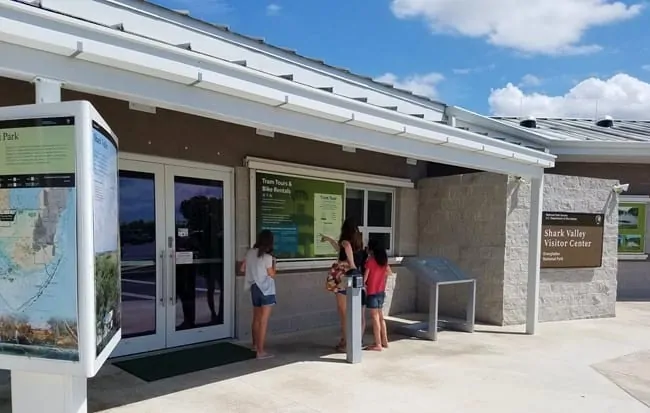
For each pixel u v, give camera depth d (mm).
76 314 2943
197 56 3818
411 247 10289
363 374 5797
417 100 10086
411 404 4883
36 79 3162
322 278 8383
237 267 7242
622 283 12633
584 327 8914
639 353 7086
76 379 3197
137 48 3480
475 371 6027
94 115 3053
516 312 8953
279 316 7781
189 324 6797
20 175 2988
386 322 9055
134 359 6082
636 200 12531
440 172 10500
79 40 3184
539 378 5832
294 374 5727
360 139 5496
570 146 11617
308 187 8141
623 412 4836
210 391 5098
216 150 6992
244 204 7285
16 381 3180
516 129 10836
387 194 10055
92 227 2982
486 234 9133
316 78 8234
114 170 3717
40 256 2979
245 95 4277
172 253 6570
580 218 9648
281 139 7789
